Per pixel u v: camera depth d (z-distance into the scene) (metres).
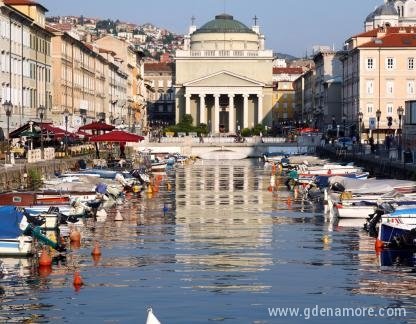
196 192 138.12
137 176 144.88
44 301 55.59
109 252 73.62
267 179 171.12
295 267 66.88
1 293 57.59
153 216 101.19
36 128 141.25
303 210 109.12
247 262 69.06
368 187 106.00
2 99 143.12
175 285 60.25
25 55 161.12
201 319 51.50
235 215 103.00
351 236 83.88
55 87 194.62
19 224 68.94
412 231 74.56
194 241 80.44
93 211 100.19
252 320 51.34
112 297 56.69
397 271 65.06
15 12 148.25
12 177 108.44
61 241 76.62
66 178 115.44
